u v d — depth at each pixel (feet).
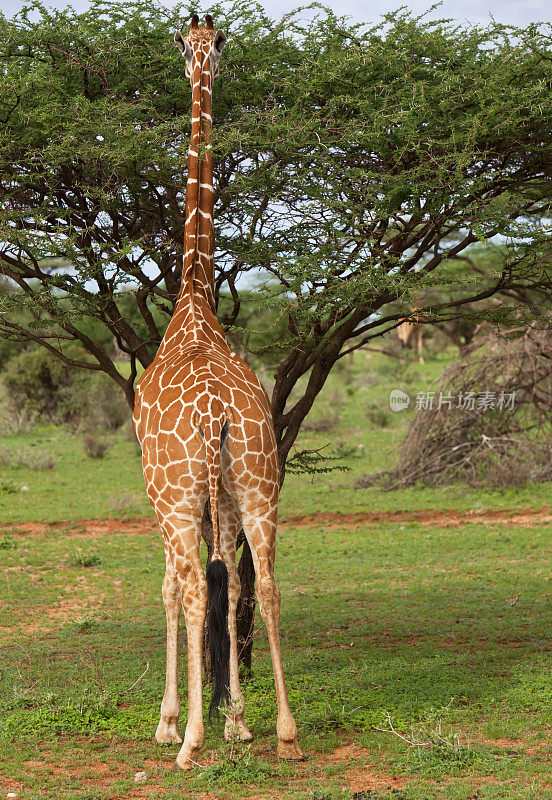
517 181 42.16
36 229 40.01
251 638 41.83
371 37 40.91
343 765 29.73
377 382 219.82
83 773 29.84
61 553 74.23
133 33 40.81
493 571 65.10
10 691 39.58
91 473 116.37
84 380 171.53
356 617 53.88
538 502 89.76
